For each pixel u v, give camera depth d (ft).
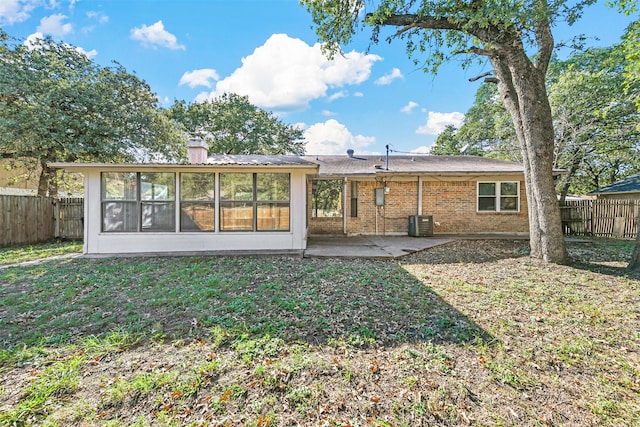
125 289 14.92
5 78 34.30
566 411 6.77
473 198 37.91
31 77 36.06
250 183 24.71
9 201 29.76
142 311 12.15
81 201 35.24
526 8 17.43
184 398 7.13
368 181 37.63
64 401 7.01
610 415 6.64
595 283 16.12
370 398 7.18
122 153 43.32
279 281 16.29
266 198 24.88
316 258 22.99
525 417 6.61
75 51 41.78
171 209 24.25
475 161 43.50
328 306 12.67
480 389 7.48
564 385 7.65
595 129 47.93
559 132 49.65
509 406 6.93
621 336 10.13
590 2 18.88
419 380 7.80
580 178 64.69
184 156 53.26
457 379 7.85
